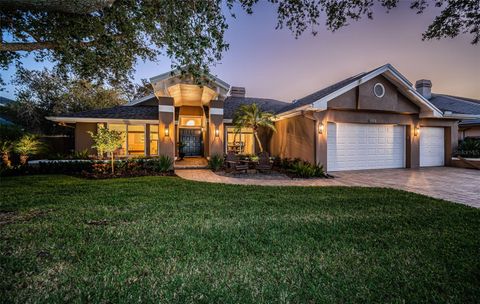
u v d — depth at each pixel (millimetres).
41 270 2730
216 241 3561
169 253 3170
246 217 4715
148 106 17875
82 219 4465
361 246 3432
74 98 21391
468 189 7828
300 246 3424
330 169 12000
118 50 6379
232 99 19859
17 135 12516
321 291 2416
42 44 5309
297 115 12797
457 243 3518
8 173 10344
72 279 2574
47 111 20734
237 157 12562
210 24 5230
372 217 4746
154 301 2252
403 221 4512
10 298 2250
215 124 12938
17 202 5621
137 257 3053
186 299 2285
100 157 13539
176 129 17297
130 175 10391
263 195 6676
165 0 4949
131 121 15055
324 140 11508
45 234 3723
